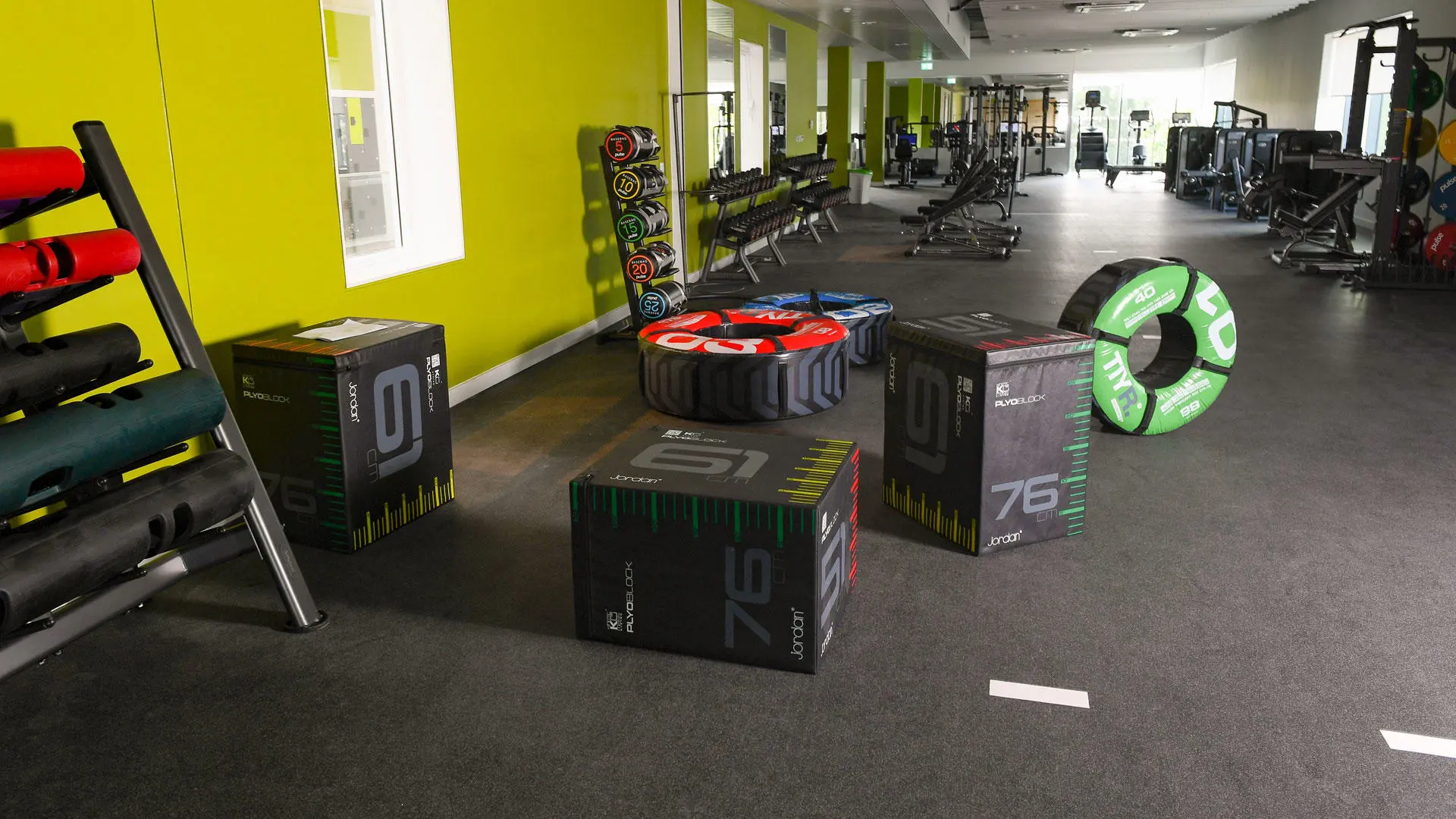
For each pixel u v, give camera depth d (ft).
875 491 10.04
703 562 6.66
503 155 14.71
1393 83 21.22
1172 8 40.96
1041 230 34.30
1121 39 57.98
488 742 5.96
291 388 8.42
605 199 18.62
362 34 13.05
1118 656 6.88
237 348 8.55
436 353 9.45
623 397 13.87
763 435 7.88
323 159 10.91
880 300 16.17
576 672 6.73
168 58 8.86
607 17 18.26
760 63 31.37
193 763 5.79
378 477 8.84
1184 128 46.52
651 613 6.89
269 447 8.66
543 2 15.71
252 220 9.95
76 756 5.86
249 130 9.83
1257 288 21.99
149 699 6.44
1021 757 5.78
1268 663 6.77
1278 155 31.65
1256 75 50.14
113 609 6.42
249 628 7.39
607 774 5.65
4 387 5.98
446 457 9.75
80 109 8.08
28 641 5.90
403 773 5.68
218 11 9.36
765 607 6.62
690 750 5.87
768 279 24.59
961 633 7.20
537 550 8.75
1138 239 31.58
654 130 21.15
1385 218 21.68
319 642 7.16
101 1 8.19
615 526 6.79
